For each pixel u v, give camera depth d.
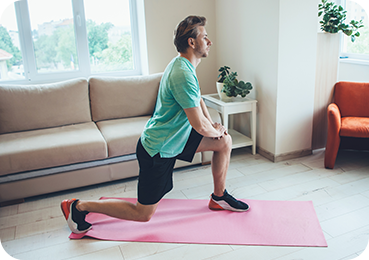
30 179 2.40
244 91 2.94
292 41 2.78
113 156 2.59
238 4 3.17
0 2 3.12
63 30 3.38
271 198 2.34
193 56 1.72
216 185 2.13
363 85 2.94
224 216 2.13
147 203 1.83
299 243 1.84
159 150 1.72
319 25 3.10
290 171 2.79
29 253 1.87
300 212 2.13
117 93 3.05
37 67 3.39
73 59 3.49
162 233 1.99
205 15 3.58
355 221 2.02
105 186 2.66
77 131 2.73
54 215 2.26
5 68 3.28
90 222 2.14
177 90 1.59
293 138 3.03
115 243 1.93
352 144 2.92
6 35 3.21
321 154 3.14
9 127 2.75
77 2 3.34
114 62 3.67
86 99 3.00
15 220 2.21
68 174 2.50
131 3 3.55
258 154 3.20
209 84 3.83
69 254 1.85
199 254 1.79
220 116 3.07
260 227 2.00
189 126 1.81
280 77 2.82
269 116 2.99
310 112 3.04
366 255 1.72
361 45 3.33
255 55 3.05
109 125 2.88
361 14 3.26
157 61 3.54
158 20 3.43
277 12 2.68
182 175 2.79
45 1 3.25
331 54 2.99
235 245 1.85
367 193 2.35
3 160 2.29
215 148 1.98
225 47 3.54
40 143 2.46
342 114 3.02
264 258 1.73
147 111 3.15
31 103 2.81
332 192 2.39
